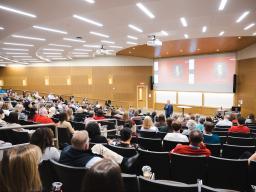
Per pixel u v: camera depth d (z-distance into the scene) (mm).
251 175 2988
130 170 3270
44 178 2465
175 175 3348
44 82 25422
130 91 22219
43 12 6668
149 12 6855
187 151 3420
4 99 15734
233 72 16391
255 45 13523
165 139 4738
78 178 2188
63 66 24500
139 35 10430
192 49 15516
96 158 2467
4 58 20156
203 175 3211
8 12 6656
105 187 1009
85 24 8242
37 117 6301
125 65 22312
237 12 6930
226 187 3123
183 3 6090
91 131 4012
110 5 6117
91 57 23297
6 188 1350
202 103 18141
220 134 6113
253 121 9945
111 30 9281
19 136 4402
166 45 13812
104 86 23094
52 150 2822
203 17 7430
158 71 21031
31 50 15023
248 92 14492
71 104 14180
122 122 7793
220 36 10852
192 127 6195
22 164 1360
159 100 21062
